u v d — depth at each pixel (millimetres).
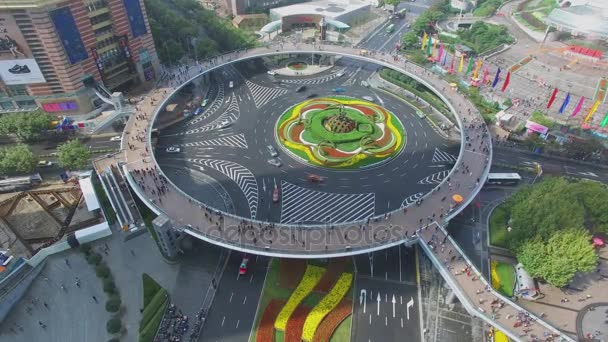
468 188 124875
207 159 149250
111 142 158750
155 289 105312
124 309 101438
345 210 127312
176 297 104062
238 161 148375
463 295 95375
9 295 102188
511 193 135250
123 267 111812
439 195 122438
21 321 99188
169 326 97188
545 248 100250
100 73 172125
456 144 157250
